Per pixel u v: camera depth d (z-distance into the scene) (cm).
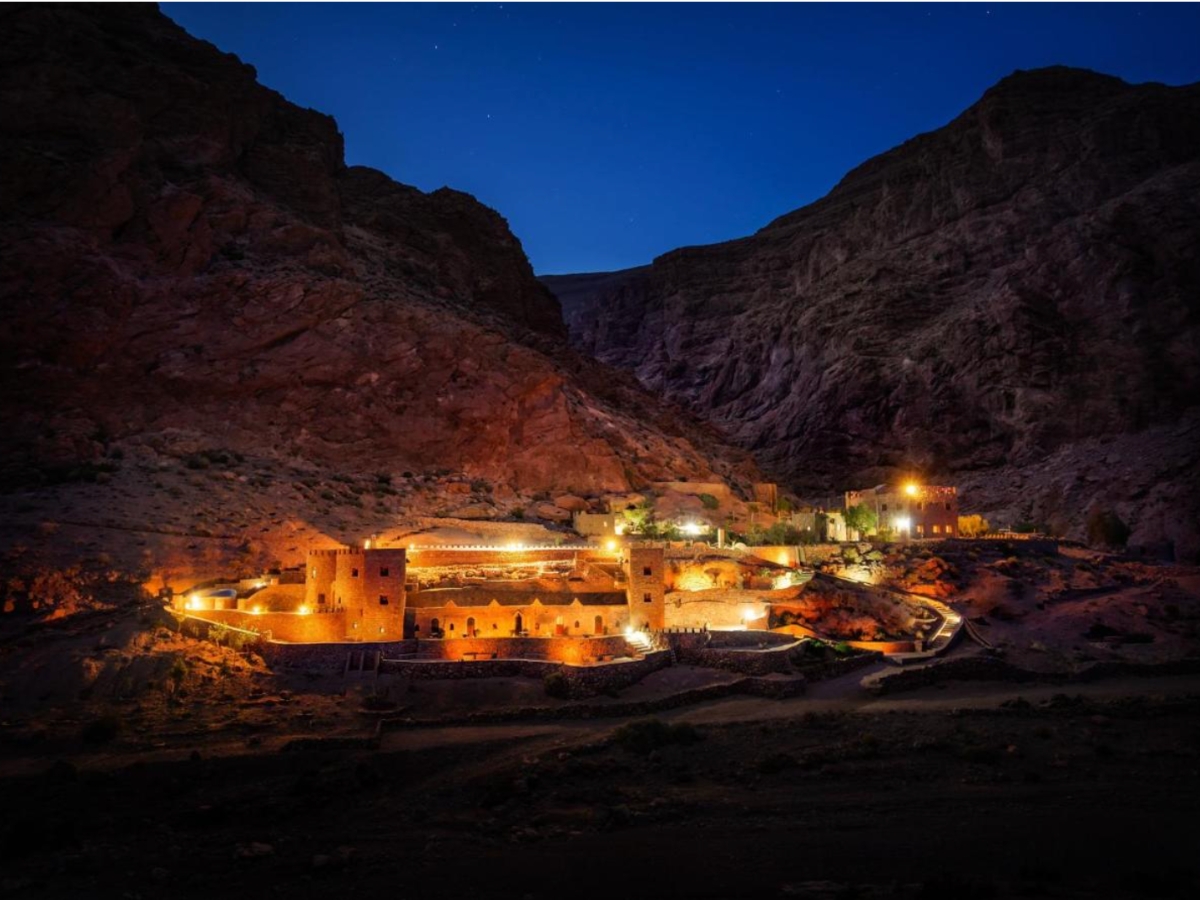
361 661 4925
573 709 4600
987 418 13462
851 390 14562
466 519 7969
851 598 6341
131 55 10262
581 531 8075
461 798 3650
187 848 3178
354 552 5234
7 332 7675
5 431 7469
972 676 5544
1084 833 3322
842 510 9862
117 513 6550
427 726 4409
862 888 2855
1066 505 11525
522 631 5441
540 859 3112
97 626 5256
